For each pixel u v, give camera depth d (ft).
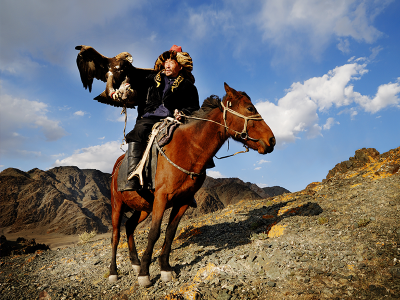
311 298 9.28
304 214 19.13
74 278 18.85
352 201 19.40
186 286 11.30
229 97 12.16
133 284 14.07
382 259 11.17
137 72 14.61
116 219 15.85
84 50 13.80
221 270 12.51
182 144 11.81
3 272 23.93
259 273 12.00
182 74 13.94
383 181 21.97
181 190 11.66
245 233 19.01
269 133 11.27
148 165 12.12
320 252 12.79
